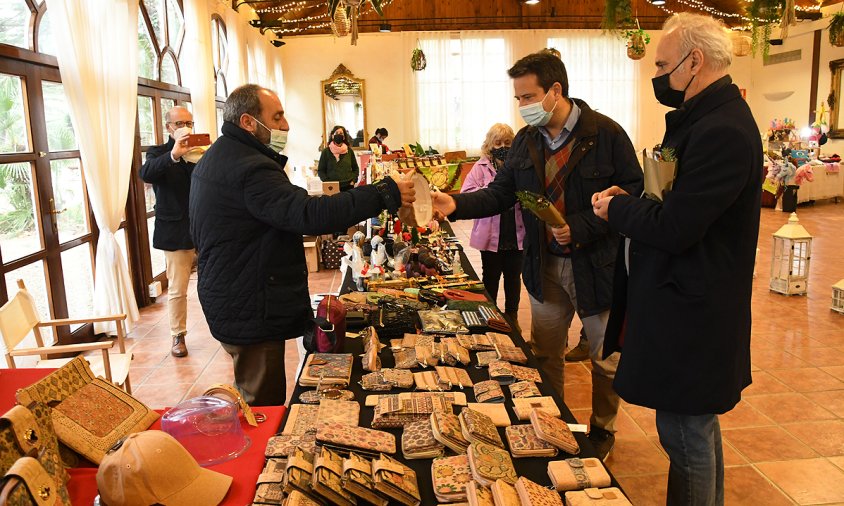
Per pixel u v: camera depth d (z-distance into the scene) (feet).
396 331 7.84
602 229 7.63
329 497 4.18
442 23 41.42
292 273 7.44
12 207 12.09
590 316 8.16
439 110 41.93
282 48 41.14
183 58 23.13
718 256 5.07
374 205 6.69
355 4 14.05
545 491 4.26
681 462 5.56
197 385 12.50
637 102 42.73
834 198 39.04
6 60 12.00
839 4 38.32
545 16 41.70
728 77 5.20
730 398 5.19
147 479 4.09
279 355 7.58
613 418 8.59
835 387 11.76
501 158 13.48
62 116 14.25
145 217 18.47
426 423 5.20
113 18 14.60
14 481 3.13
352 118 41.83
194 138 13.28
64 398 5.10
